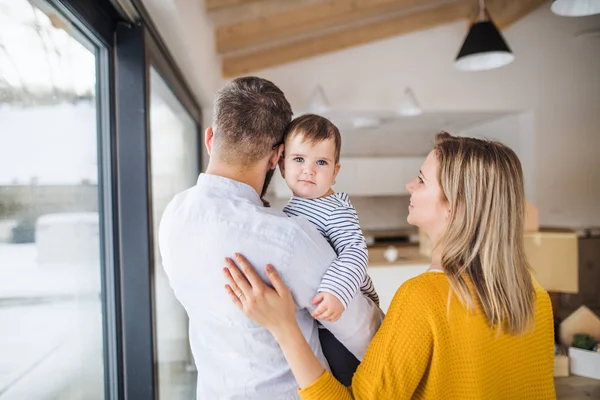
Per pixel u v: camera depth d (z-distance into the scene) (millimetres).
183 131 2857
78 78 1164
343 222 916
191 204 828
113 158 1358
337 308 787
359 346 903
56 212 1026
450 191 890
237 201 818
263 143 847
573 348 2229
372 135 5605
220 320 832
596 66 4148
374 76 4016
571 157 4160
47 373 966
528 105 4121
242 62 3881
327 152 931
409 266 3807
